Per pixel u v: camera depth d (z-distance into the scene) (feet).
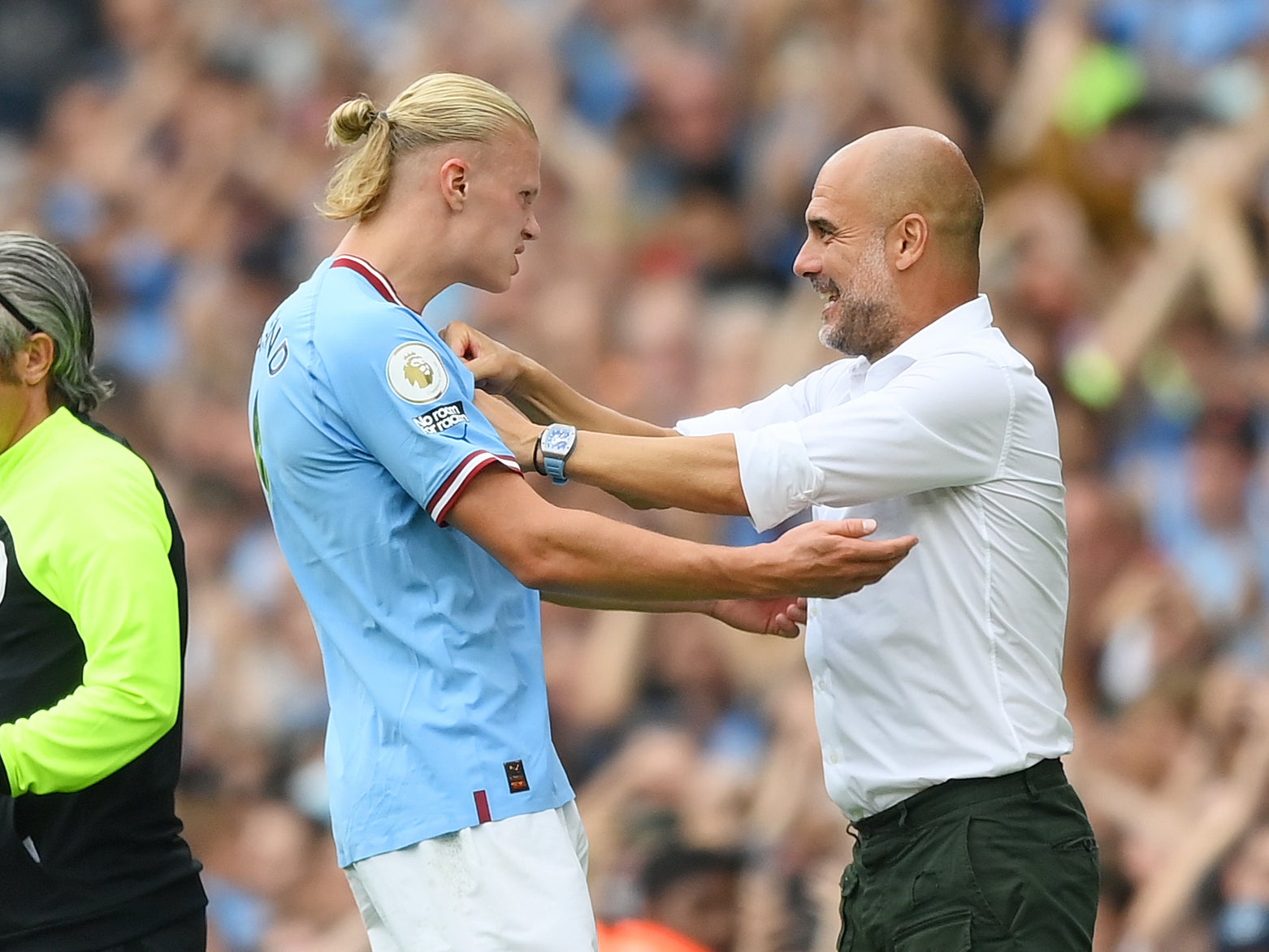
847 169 42.78
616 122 109.09
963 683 41.19
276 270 116.67
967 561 41.47
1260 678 75.77
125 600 38.37
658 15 111.04
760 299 102.12
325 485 38.60
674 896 60.54
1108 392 89.51
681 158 107.14
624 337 100.83
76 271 40.50
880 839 41.98
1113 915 72.13
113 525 38.70
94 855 39.60
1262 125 94.27
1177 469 86.53
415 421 37.73
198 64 123.65
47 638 39.04
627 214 105.91
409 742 38.14
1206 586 81.92
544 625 87.86
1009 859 40.57
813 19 105.70
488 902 37.60
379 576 38.55
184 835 92.48
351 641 38.91
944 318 42.32
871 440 40.63
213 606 98.68
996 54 101.50
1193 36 97.66
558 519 37.70
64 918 39.29
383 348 37.93
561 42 113.19
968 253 42.75
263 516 104.99
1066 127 96.94
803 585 38.06
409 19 119.75
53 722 37.76
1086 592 81.71
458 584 38.73
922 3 101.65
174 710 39.01
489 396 42.32
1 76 126.82
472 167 39.19
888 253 42.37
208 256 117.39
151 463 110.01
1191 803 73.26
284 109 120.78
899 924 41.37
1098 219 95.91
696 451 40.78
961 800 40.98
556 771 39.60
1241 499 85.40
